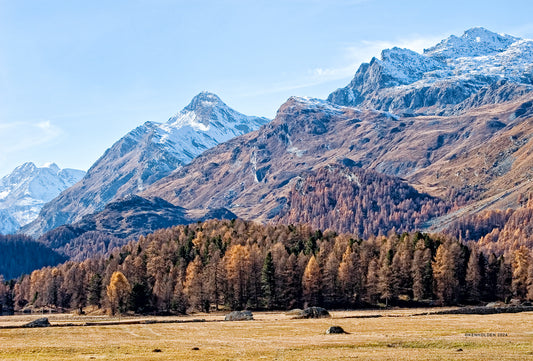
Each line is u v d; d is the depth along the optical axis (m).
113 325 158.12
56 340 122.19
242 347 101.38
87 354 96.75
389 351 90.88
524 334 109.50
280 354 90.56
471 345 95.12
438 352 88.50
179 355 92.19
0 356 95.25
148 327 150.25
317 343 102.31
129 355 93.94
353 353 89.25
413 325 136.12
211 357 88.94
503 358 81.19
